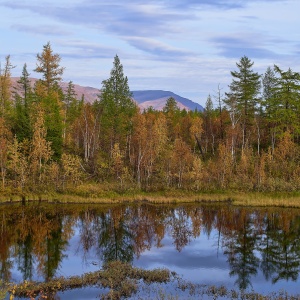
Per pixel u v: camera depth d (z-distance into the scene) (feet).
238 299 61.21
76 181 184.75
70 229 119.55
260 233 115.03
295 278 75.10
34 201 171.32
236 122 233.96
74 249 96.17
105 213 146.51
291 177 190.19
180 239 108.06
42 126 201.36
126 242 104.06
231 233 115.24
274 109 232.94
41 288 64.23
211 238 109.19
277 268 81.71
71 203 168.25
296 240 106.63
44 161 191.31
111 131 225.97
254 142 251.39
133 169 207.31
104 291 63.72
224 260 87.30
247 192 180.65
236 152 235.20
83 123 244.22
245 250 96.32
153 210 153.79
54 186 181.47
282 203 162.40
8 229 118.21
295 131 225.97
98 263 83.76
